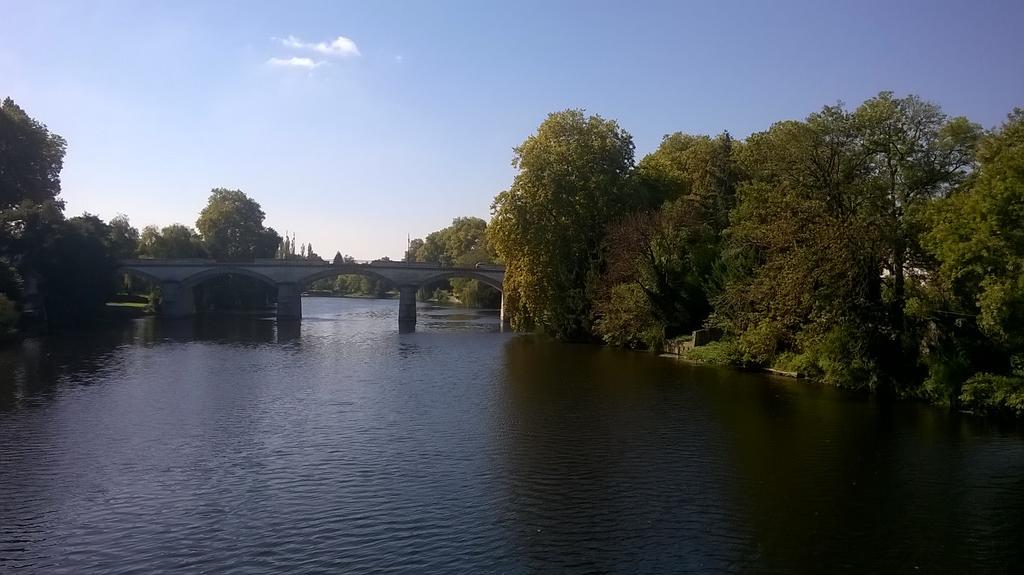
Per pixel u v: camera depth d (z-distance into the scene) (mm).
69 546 21688
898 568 20094
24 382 50188
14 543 21906
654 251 68625
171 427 36281
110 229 110625
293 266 122062
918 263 43312
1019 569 20016
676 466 29078
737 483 26953
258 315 133875
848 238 42438
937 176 44625
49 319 93125
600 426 35812
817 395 43750
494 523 23203
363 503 25078
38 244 91750
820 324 44875
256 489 26625
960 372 38969
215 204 169375
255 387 48281
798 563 20359
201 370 56688
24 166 102812
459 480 27516
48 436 34438
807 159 48375
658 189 82375
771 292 48250
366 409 40500
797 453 30797
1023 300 33156
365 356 66312
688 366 57344
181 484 27250
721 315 59562
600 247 74750
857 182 47219
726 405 40688
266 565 20281
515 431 34906
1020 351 36000
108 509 24672
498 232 78062
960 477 27516
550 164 77625
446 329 100062
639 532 22484
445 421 37250
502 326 106062
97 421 37656
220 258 159625
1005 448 31359
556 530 22625
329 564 20297
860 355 44656
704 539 21953
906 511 24156
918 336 42438
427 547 21391
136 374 54375
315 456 30859
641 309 67812
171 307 121500
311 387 48219
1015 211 33781
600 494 25859
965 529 22703
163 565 20344
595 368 56438
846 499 25297
